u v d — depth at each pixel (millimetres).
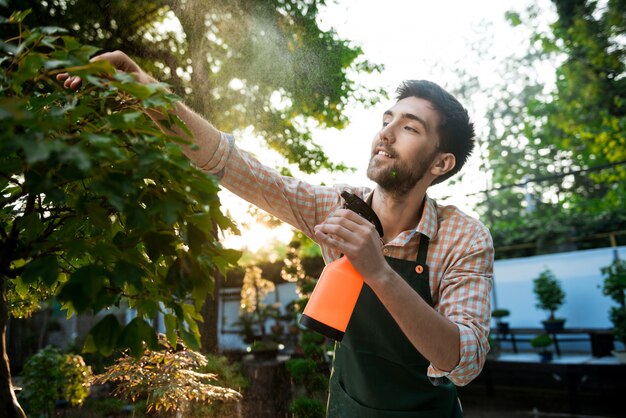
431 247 1193
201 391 1154
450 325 912
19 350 5254
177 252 610
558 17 7273
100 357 3088
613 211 8391
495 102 9789
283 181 1271
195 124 1049
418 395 1163
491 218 11930
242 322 5969
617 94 7449
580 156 10281
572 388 5141
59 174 539
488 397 6250
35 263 542
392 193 1181
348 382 1234
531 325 6797
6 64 678
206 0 1727
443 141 1159
